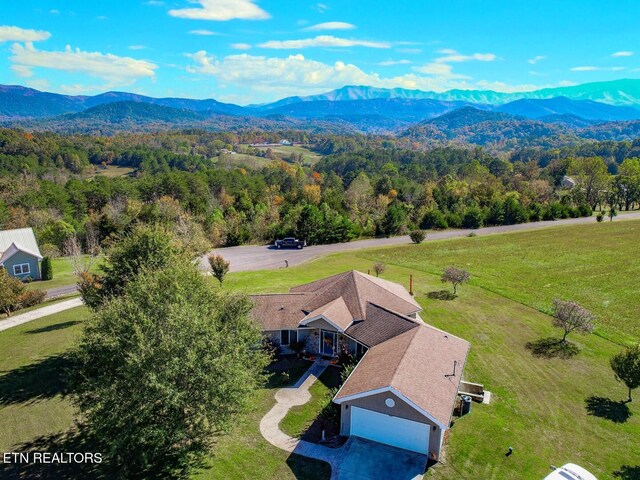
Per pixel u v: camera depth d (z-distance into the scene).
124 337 19.23
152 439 18.12
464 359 25.55
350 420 22.14
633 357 24.95
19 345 32.66
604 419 23.89
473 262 58.94
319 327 29.89
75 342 21.58
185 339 19.11
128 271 28.56
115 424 17.70
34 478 19.34
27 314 40.25
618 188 108.38
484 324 36.69
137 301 20.72
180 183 108.25
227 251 67.50
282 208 86.62
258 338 24.19
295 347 30.59
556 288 47.41
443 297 43.53
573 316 31.95
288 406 24.92
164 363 18.27
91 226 69.62
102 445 21.31
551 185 130.50
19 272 52.41
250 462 20.28
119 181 113.44
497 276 52.19
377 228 80.81
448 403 21.03
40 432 22.47
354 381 23.03
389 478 19.31
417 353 24.34
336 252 65.75
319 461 20.42
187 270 25.28
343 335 29.67
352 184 125.75
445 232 83.19
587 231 77.88
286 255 64.12
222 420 18.98
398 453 20.92
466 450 21.19
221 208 99.31
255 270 55.09
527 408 24.83
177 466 19.97
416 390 21.16
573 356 31.00
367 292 32.91
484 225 89.69
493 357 30.80
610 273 52.78
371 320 29.75
